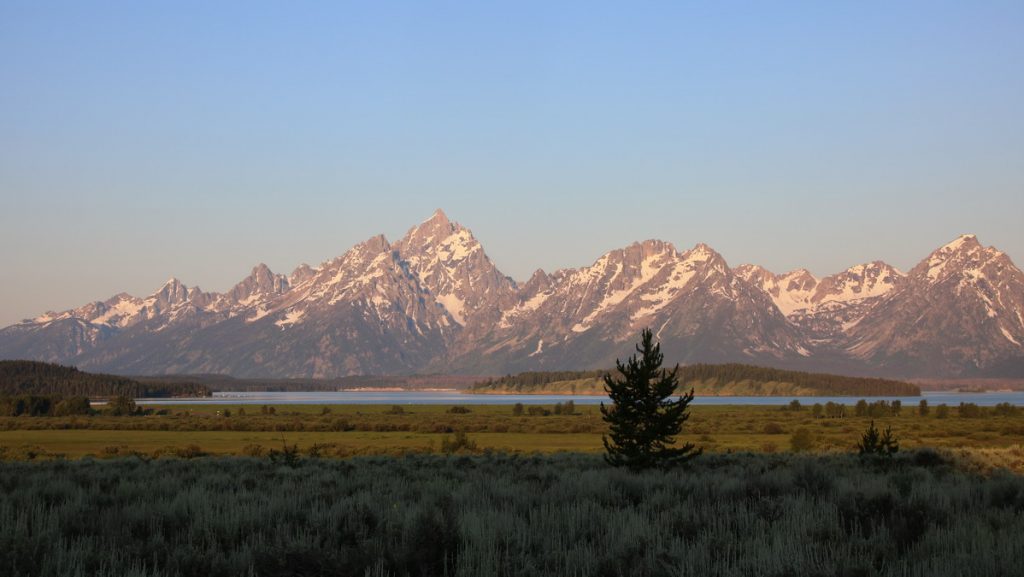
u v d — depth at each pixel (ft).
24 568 52.29
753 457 156.87
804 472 94.38
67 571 50.49
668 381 122.93
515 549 56.59
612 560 53.93
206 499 76.69
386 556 54.90
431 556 55.67
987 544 54.95
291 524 66.64
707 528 63.10
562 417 604.90
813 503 74.08
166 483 94.27
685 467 120.26
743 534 61.00
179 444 323.78
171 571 53.36
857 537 60.90
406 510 68.39
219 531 63.82
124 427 497.87
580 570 53.16
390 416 638.12
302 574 53.78
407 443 327.47
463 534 59.82
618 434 122.42
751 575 51.88
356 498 77.00
